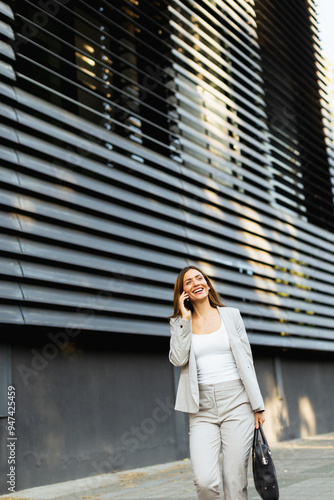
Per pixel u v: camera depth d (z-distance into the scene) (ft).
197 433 9.73
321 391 37.50
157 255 23.85
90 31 23.45
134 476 19.66
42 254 18.34
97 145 21.84
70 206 20.22
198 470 9.37
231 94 31.71
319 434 35.81
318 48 45.01
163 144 25.23
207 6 31.73
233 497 9.47
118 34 24.94
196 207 27.04
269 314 31.58
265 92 35.88
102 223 21.22
